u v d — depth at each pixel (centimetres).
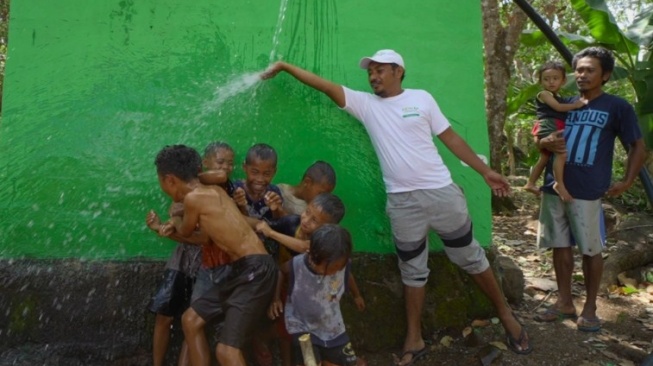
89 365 347
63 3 353
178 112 366
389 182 355
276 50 377
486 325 397
